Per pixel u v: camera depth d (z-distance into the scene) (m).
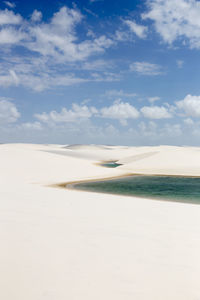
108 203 8.99
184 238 5.18
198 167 32.34
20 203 8.34
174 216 7.16
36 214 6.88
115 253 4.30
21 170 23.95
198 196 14.51
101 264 3.85
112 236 5.20
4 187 12.52
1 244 4.52
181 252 4.43
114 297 2.99
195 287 3.28
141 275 3.55
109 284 3.28
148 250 4.48
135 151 88.19
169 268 3.80
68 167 27.61
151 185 19.47
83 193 11.51
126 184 19.95
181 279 3.48
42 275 3.44
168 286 3.28
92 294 3.03
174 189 17.39
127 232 5.50
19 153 32.91
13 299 2.87
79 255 4.16
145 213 7.47
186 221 6.59
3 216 6.53
